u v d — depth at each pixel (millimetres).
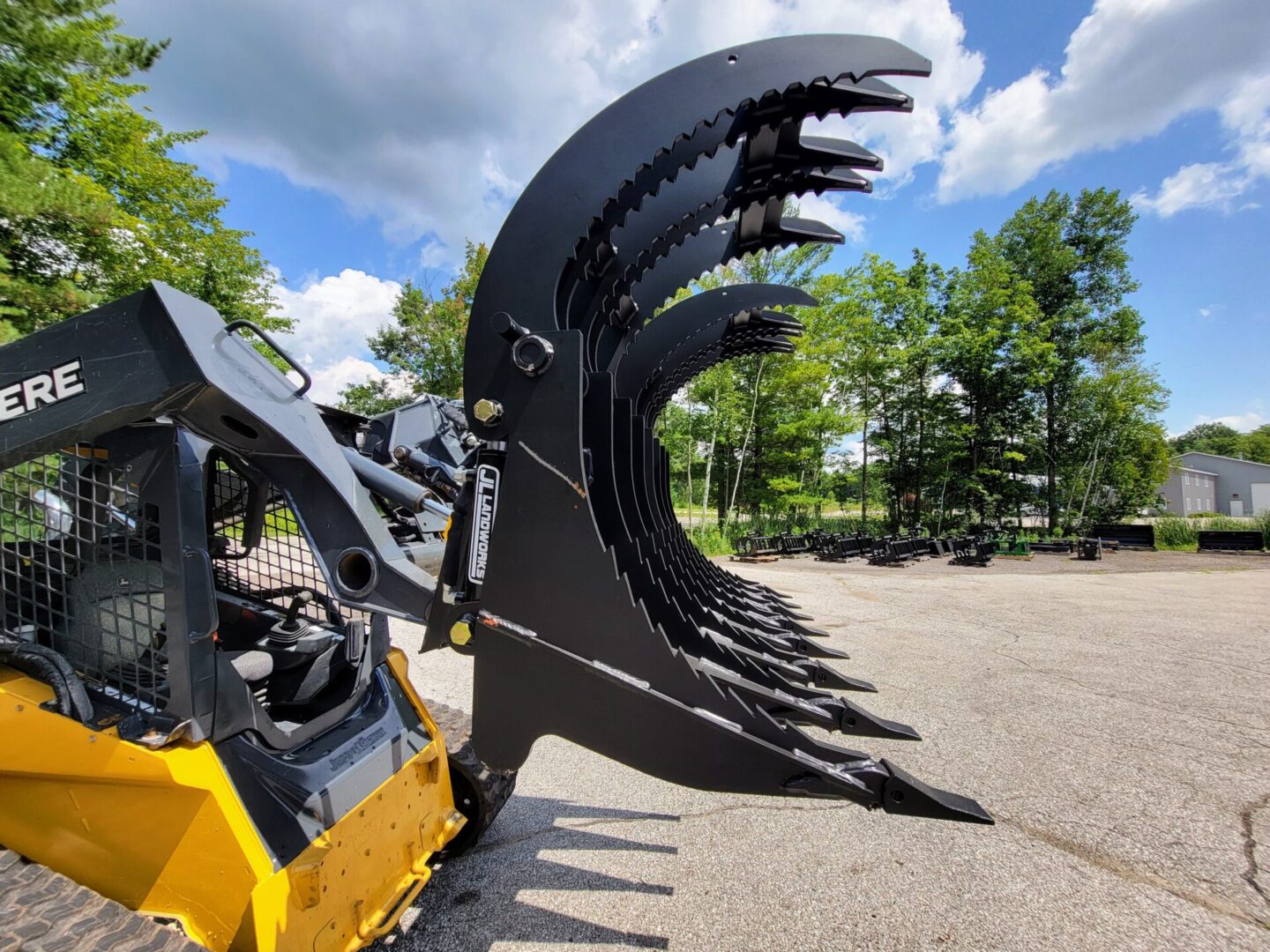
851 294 21984
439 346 26625
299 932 1495
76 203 7680
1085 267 26609
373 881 1784
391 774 1907
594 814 3115
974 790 3357
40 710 1542
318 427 1664
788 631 4500
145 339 1380
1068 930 2264
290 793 1604
